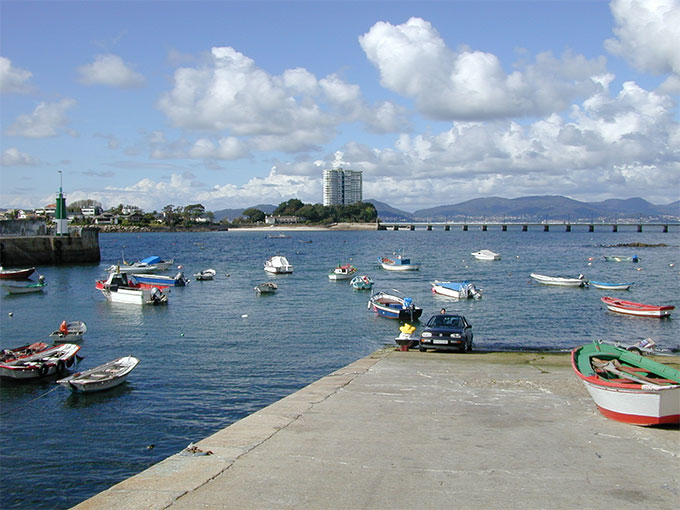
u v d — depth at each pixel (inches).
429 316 1619.1
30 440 687.1
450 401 560.1
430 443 418.6
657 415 449.4
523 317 1573.6
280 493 321.7
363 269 3371.1
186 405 802.8
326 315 1637.6
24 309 1846.7
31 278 2876.5
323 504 305.4
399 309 1551.4
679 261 3895.2
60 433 707.4
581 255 4566.9
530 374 708.7
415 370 741.9
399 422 480.4
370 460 380.2
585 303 1875.0
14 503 541.6
